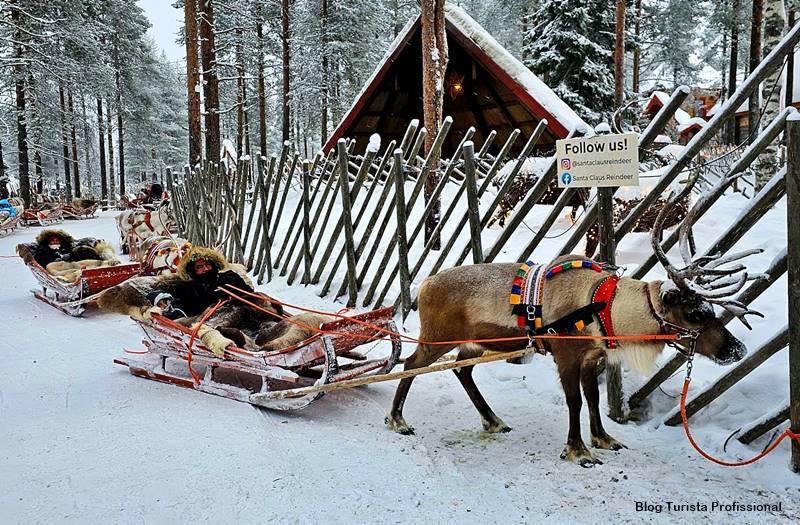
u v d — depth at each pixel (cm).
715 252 452
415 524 353
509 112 1652
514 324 435
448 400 552
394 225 1073
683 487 384
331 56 2992
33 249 1028
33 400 564
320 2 3064
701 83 4062
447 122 750
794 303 373
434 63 958
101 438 474
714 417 460
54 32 2730
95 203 3061
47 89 3022
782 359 490
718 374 520
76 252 1043
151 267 905
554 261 442
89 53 3120
